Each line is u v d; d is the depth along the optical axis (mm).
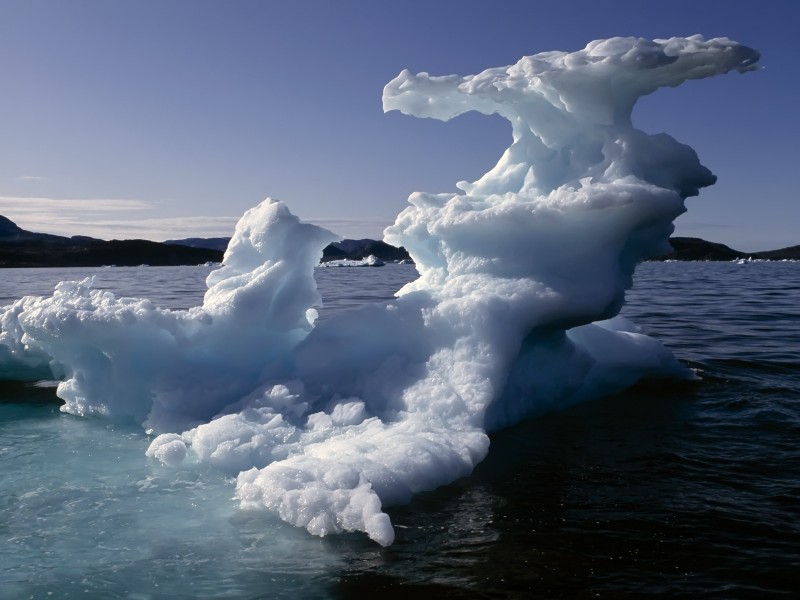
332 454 4918
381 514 4074
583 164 7074
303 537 4066
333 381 6316
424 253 7629
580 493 4684
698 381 8227
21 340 7062
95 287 28797
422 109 7758
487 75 6957
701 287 29250
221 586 3520
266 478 4520
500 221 6594
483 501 4551
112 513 4418
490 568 3645
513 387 6609
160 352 6426
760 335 12492
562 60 6445
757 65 6562
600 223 6504
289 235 6715
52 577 3619
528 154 7535
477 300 6207
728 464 5258
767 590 3371
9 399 7398
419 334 6352
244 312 6414
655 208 6305
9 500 4625
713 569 3592
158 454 5336
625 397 7570
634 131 7004
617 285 6645
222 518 4344
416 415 5656
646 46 6328
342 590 3457
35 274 51969
